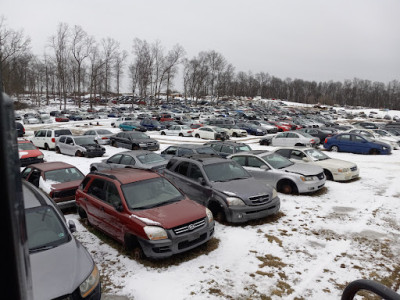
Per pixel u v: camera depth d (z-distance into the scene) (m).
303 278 5.46
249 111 76.94
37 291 3.87
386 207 9.26
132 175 7.28
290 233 7.36
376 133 25.39
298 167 10.79
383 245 6.74
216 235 7.23
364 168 15.48
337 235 7.26
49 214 5.19
